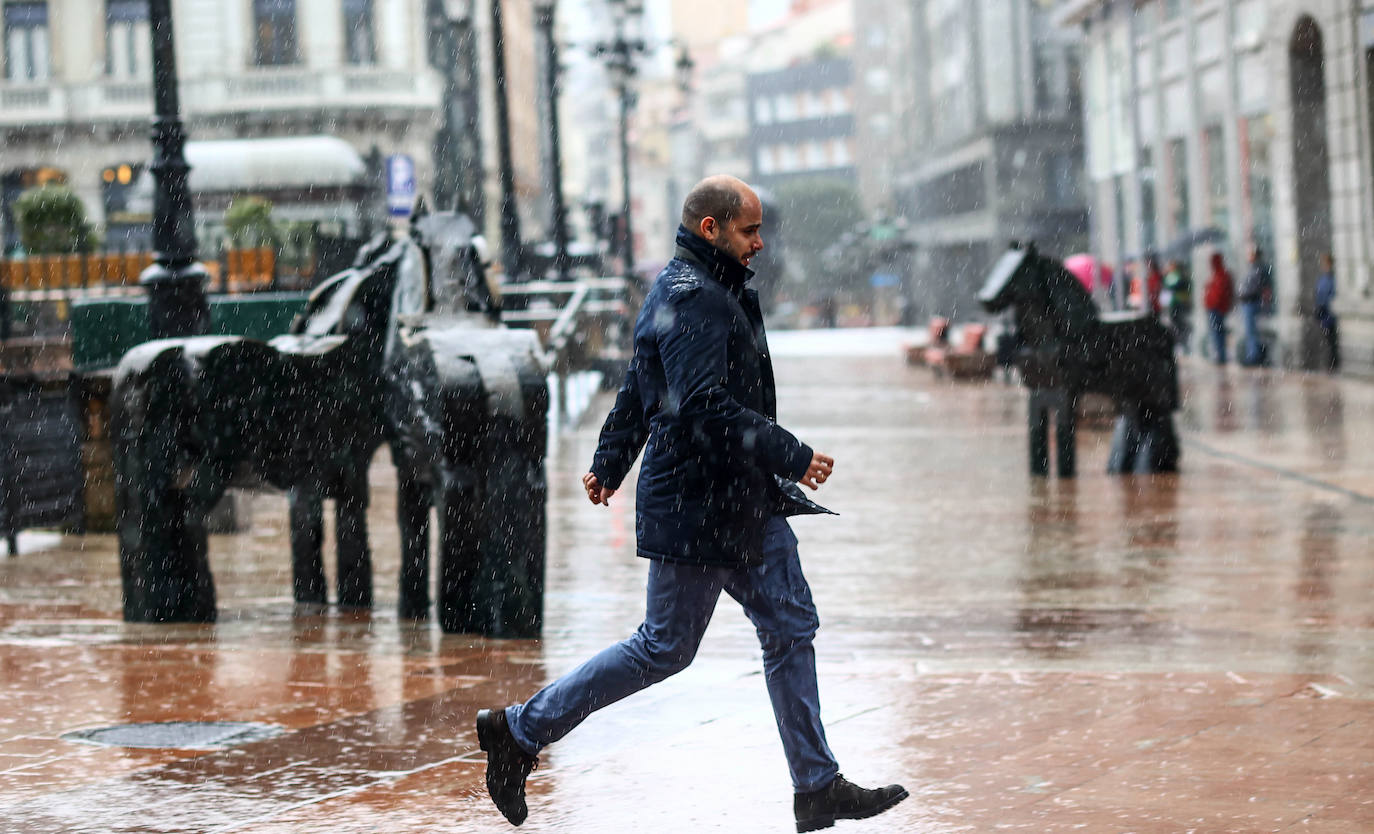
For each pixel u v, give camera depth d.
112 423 12.94
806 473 6.25
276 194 51.16
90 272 33.81
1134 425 23.59
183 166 17.55
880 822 6.83
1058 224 105.75
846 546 17.34
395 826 6.94
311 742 8.44
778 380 49.44
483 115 95.56
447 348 11.92
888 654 10.94
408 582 13.05
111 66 80.12
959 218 121.31
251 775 7.80
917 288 142.62
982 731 8.42
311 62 80.56
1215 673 9.86
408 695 9.60
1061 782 7.41
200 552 13.05
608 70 51.25
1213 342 49.91
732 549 6.46
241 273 31.56
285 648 11.45
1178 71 59.12
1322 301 44.06
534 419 11.93
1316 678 9.66
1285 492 20.97
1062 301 23.36
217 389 12.85
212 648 11.45
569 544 17.72
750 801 7.25
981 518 19.44
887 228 144.75
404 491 13.04
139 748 8.38
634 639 6.70
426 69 81.19
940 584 14.73
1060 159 105.38
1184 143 59.12
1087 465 24.97
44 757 8.20
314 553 14.09
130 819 7.08
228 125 80.56
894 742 8.22
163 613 12.91
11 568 16.97
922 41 137.75
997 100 109.44
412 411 12.13
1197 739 8.15
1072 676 9.81
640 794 7.39
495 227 96.62
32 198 39.56
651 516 6.55
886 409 37.12
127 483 12.88
